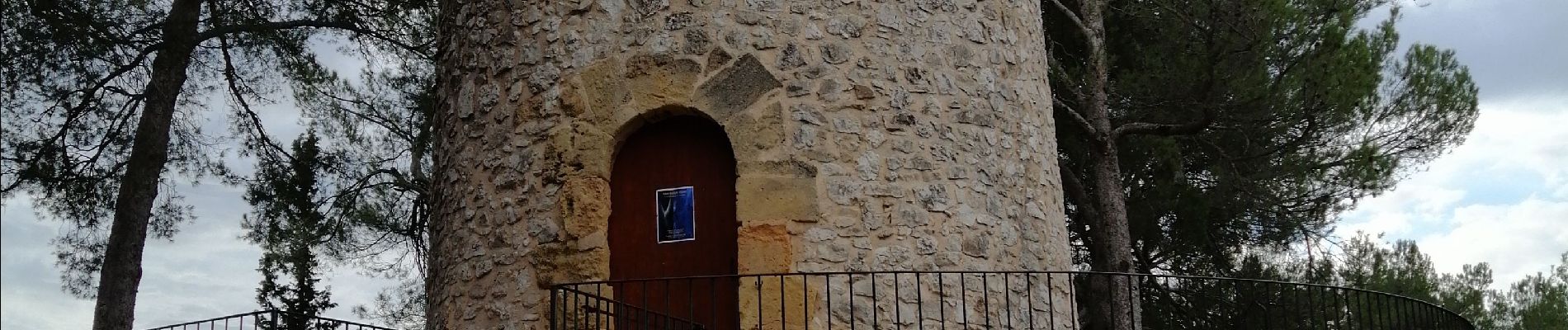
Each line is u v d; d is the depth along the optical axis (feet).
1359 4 54.44
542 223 30.96
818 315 29.37
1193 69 49.96
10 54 42.47
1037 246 32.60
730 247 30.48
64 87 46.29
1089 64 51.67
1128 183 56.49
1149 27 53.11
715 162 31.07
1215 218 54.60
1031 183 32.99
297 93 56.18
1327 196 53.67
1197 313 54.85
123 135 50.39
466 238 32.48
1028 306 29.35
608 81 31.22
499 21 33.22
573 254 30.42
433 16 55.26
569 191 30.76
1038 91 34.37
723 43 30.76
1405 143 52.80
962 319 30.32
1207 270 56.13
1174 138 53.21
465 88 33.60
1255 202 53.26
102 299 48.11
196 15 50.21
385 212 58.13
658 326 30.55
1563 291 60.80
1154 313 55.77
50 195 49.73
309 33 53.72
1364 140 52.34
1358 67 48.75
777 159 29.99
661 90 30.73
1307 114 47.65
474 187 32.60
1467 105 52.65
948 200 30.86
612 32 31.55
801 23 30.89
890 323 29.55
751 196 29.81
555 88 31.68
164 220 51.88
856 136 30.40
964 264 30.66
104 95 49.16
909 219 30.30
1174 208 54.13
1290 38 50.65
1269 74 50.65
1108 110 52.13
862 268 29.68
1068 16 52.01
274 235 56.65
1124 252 50.62
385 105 58.23
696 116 31.01
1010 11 33.83
